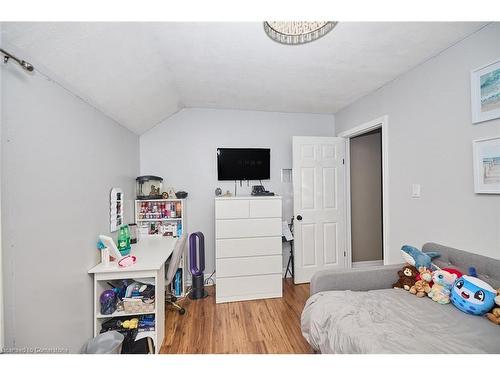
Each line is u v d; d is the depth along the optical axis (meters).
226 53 1.83
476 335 1.16
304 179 3.17
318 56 1.89
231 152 3.15
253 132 3.30
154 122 2.95
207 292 2.93
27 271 1.15
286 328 2.12
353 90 2.59
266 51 1.81
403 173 2.19
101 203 1.96
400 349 1.06
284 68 2.09
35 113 1.21
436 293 1.53
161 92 2.38
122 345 1.69
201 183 3.18
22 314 1.11
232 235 2.68
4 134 1.03
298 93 2.69
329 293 1.67
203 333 2.05
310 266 3.18
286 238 3.11
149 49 1.68
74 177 1.56
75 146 1.58
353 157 3.60
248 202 2.71
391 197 2.33
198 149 3.18
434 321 1.31
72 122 1.54
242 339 1.96
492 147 1.47
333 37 1.64
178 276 2.76
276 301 2.66
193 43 1.69
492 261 1.42
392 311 1.42
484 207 1.53
